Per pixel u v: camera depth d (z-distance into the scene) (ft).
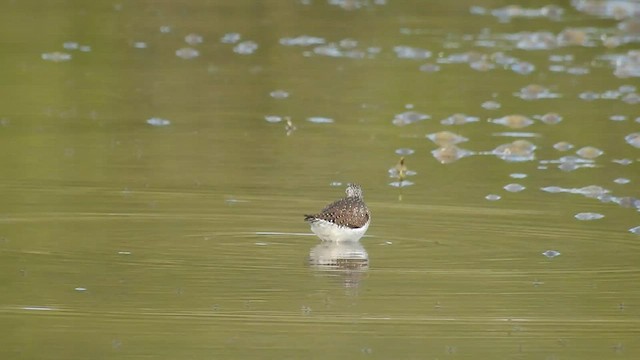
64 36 81.92
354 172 53.62
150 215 45.80
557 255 42.19
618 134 61.26
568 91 70.69
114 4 94.38
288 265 40.37
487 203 48.96
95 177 51.21
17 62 74.02
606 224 46.16
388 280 39.01
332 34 85.87
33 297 36.55
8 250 41.09
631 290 38.52
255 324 34.68
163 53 78.48
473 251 42.47
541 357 32.71
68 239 42.52
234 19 90.17
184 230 44.04
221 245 42.24
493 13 95.76
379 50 81.10
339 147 58.18
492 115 65.05
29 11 89.92
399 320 35.32
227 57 78.02
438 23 91.04
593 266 40.96
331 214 42.80
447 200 49.29
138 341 33.22
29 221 44.65
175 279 38.55
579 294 38.01
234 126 61.82
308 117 64.13
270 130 61.31
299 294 37.42
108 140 58.18
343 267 40.16
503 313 36.17
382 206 48.26
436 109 66.23
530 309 36.58
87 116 62.85
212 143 58.29
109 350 32.50
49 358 31.83
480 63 77.77
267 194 49.37
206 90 69.46
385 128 62.23
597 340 34.12
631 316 36.17
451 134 60.29
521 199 49.70
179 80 71.61
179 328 34.24
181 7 94.22
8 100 65.41
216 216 45.91
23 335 33.50
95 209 46.39
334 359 32.07
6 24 84.69
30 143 57.00
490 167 55.06
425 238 43.98
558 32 88.43
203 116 63.72
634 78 74.43
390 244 43.19
